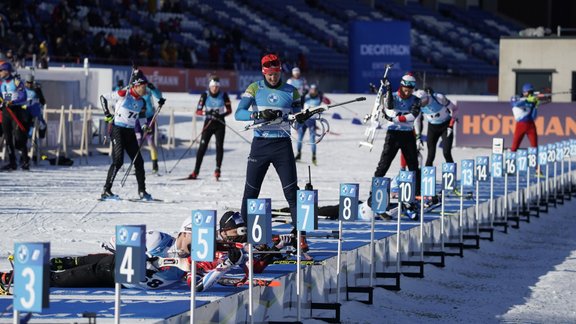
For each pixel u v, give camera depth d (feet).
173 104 316.40
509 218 144.97
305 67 427.33
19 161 192.85
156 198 142.20
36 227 110.52
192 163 205.67
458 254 114.52
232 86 395.96
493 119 258.98
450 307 86.74
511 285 99.30
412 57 500.74
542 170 199.52
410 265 99.14
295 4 511.40
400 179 95.14
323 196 148.25
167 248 69.72
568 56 289.33
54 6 373.81
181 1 448.65
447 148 146.72
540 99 251.60
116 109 136.56
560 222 157.28
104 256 70.74
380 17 533.14
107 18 386.52
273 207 131.34
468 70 507.71
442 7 578.66
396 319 79.87
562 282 101.14
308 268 76.38
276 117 83.10
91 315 51.13
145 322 56.13
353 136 274.98
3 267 82.89
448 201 138.31
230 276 71.82
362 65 405.39
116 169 137.80
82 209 127.75
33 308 45.19
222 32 442.50
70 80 247.70
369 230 102.83
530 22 589.32
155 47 384.27
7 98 175.11
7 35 315.99
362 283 88.53
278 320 71.46
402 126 120.67
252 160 84.79
